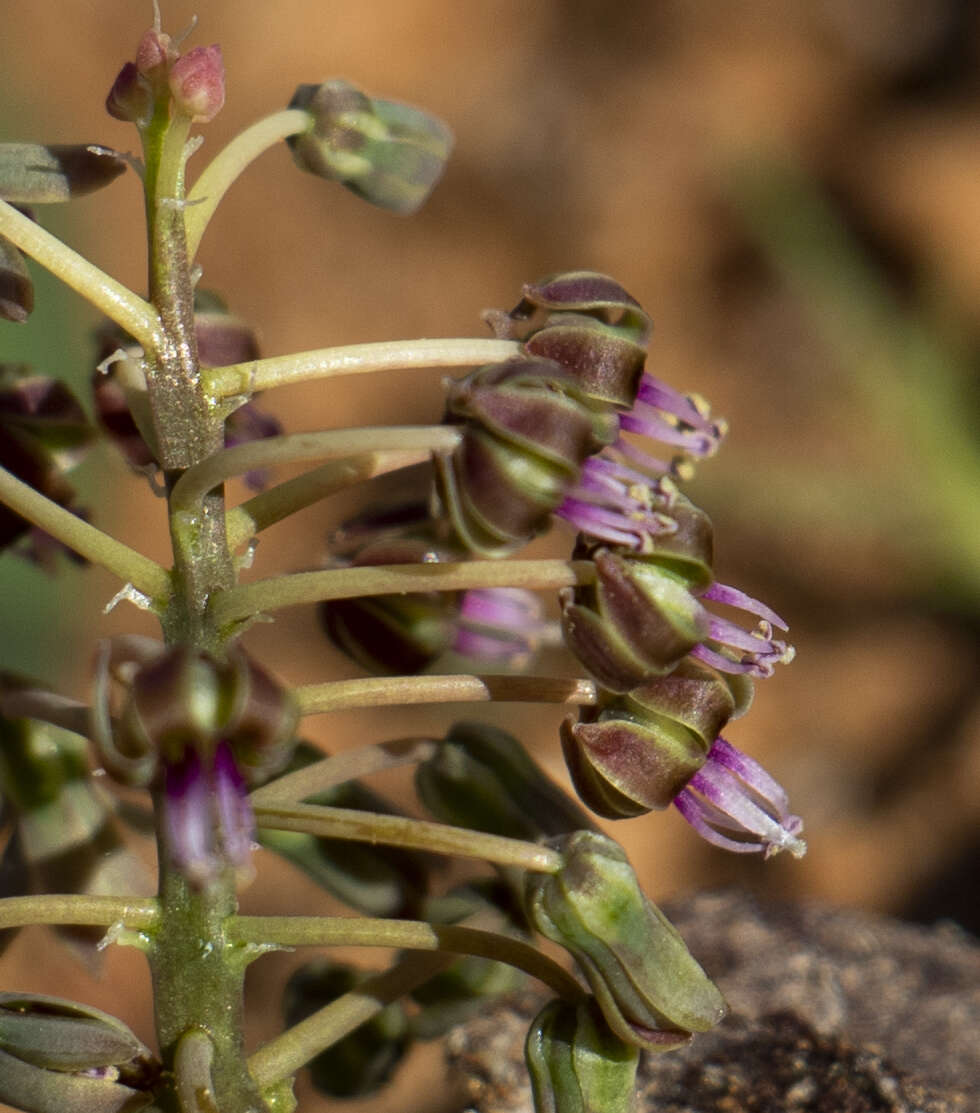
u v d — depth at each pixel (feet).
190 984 0.36
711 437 0.37
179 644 0.35
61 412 0.38
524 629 0.39
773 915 0.45
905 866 0.76
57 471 0.38
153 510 0.78
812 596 0.84
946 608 0.84
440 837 0.35
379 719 0.77
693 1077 0.40
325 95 0.37
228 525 0.36
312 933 0.36
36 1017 0.35
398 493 0.39
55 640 0.68
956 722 0.81
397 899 0.39
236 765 0.34
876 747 0.80
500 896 0.39
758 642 0.36
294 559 0.82
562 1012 0.36
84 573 0.74
